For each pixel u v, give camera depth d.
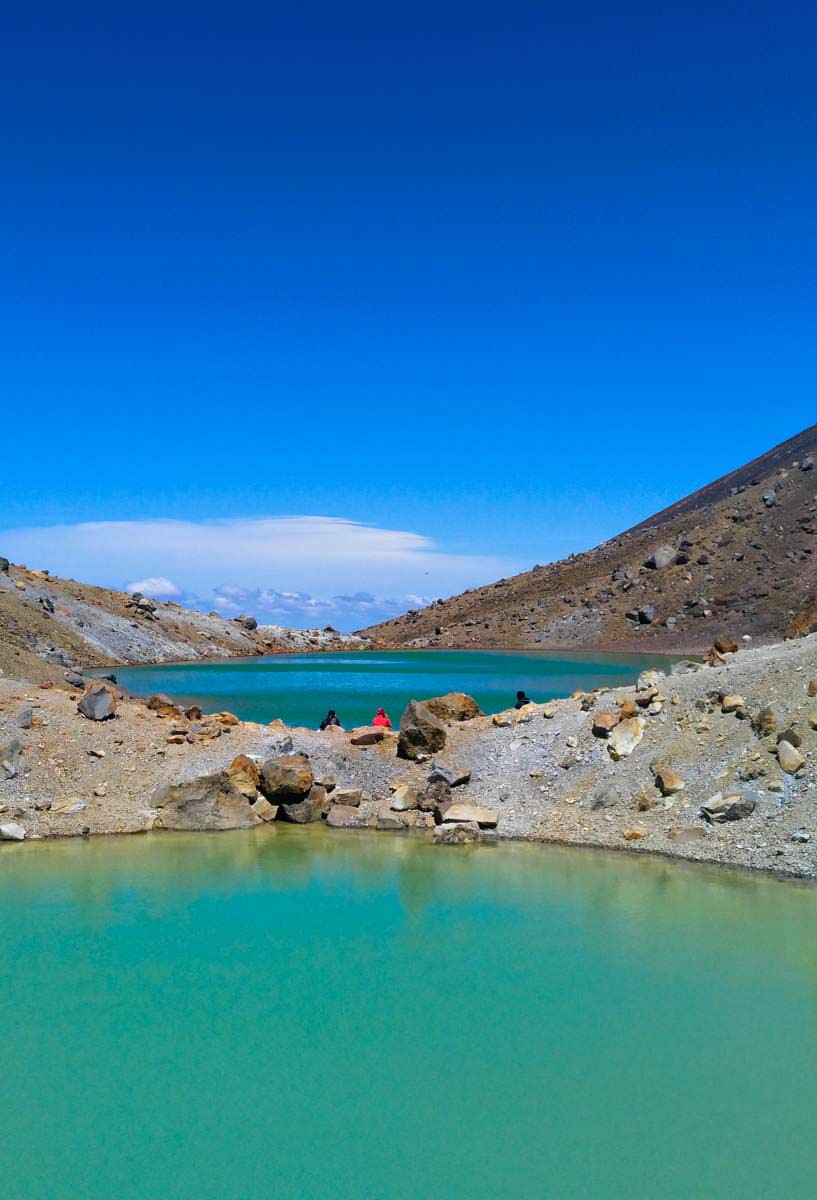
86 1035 13.78
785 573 129.75
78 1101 12.18
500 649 137.75
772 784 21.14
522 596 169.25
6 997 14.96
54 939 17.19
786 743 21.58
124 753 26.80
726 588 132.88
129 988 15.23
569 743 25.53
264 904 18.81
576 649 130.75
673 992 14.81
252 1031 13.83
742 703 23.52
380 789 26.30
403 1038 13.55
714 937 16.70
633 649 125.88
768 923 17.22
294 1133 11.45
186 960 16.27
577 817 23.12
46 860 21.94
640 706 25.41
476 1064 12.91
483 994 14.84
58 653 83.69
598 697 27.02
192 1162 11.05
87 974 15.76
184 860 21.92
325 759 27.42
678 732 23.97
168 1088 12.43
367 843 23.30
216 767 26.50
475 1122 11.73
